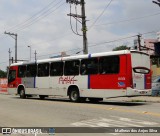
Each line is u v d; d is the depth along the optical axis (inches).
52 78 987.9
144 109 678.5
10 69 1186.6
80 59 891.4
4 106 816.3
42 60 1037.2
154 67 1519.4
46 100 1016.9
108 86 808.9
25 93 1109.1
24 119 567.8
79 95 889.5
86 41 1195.9
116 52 798.5
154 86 1130.0
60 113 634.8
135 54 786.8
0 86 1819.6
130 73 769.6
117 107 732.0
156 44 1289.4
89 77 860.6
